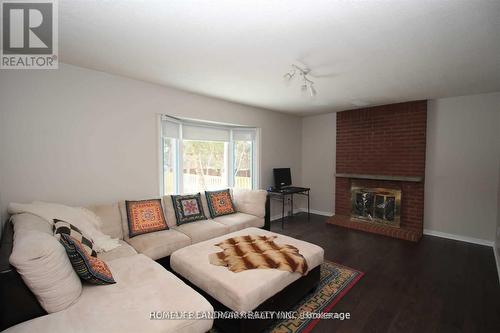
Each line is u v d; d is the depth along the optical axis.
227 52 2.21
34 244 1.36
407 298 2.29
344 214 5.00
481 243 3.68
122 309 1.41
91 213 2.46
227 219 3.46
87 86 2.66
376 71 2.67
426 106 4.00
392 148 4.33
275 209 5.19
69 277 1.46
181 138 3.81
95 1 1.47
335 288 2.45
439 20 1.67
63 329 1.25
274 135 5.05
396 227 4.23
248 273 1.89
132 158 3.04
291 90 3.43
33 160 2.35
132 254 2.27
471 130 3.71
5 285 1.30
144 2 1.48
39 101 2.37
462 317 2.03
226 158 4.67
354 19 1.66
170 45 2.08
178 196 3.33
